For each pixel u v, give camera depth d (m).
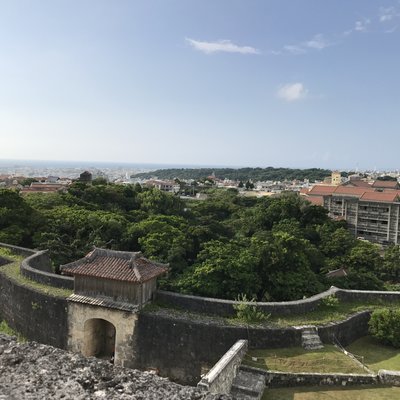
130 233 33.75
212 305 17.09
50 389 5.95
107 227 34.78
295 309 17.59
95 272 17.00
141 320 16.39
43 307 18.20
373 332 17.88
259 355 15.20
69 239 32.16
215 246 27.53
